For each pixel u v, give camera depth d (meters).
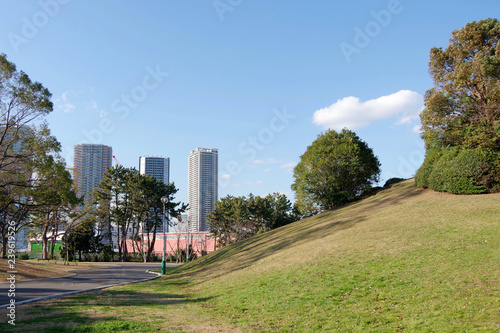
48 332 7.59
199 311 11.46
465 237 13.20
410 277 10.63
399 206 21.84
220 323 9.54
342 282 11.66
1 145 26.73
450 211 17.53
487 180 19.67
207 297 14.37
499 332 6.59
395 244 14.43
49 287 17.34
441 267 10.80
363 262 13.24
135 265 49.31
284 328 8.71
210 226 74.38
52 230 59.22
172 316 10.37
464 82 22.52
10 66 24.59
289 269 15.48
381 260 12.93
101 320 9.19
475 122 22.41
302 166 36.91
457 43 24.14
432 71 25.66
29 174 28.02
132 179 64.38
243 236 69.31
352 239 17.11
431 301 8.73
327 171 33.69
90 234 64.50
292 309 10.27
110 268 39.94
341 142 35.12
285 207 74.62
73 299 13.09
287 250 19.83
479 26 22.78
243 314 10.59
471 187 20.02
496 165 19.67
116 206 67.62
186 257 64.94
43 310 10.38
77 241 64.38
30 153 26.48
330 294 10.83
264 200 72.19
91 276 26.42
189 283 20.28
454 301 8.41
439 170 22.11
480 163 19.94
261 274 16.34
